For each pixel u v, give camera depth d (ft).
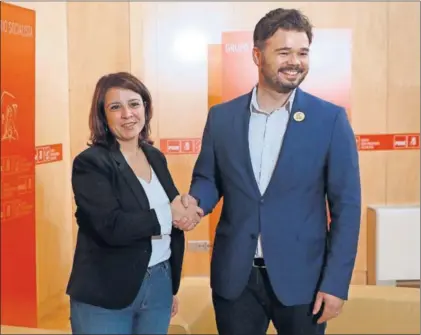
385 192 9.61
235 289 5.41
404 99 9.46
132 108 5.32
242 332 5.55
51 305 8.70
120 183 5.15
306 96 5.40
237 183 5.36
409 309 8.32
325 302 5.16
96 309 5.20
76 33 9.09
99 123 5.34
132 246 5.19
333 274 5.15
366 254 9.60
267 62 5.24
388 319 8.36
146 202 5.19
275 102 5.39
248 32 9.14
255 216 5.31
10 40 7.21
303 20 5.30
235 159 5.35
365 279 9.57
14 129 7.28
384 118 9.48
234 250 5.39
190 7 9.21
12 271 7.30
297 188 5.24
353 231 5.15
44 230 8.54
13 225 7.32
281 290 5.28
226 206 5.52
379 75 9.39
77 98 9.18
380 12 9.28
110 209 5.00
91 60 9.16
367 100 9.44
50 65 8.64
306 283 5.30
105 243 5.19
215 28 9.22
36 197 8.28
